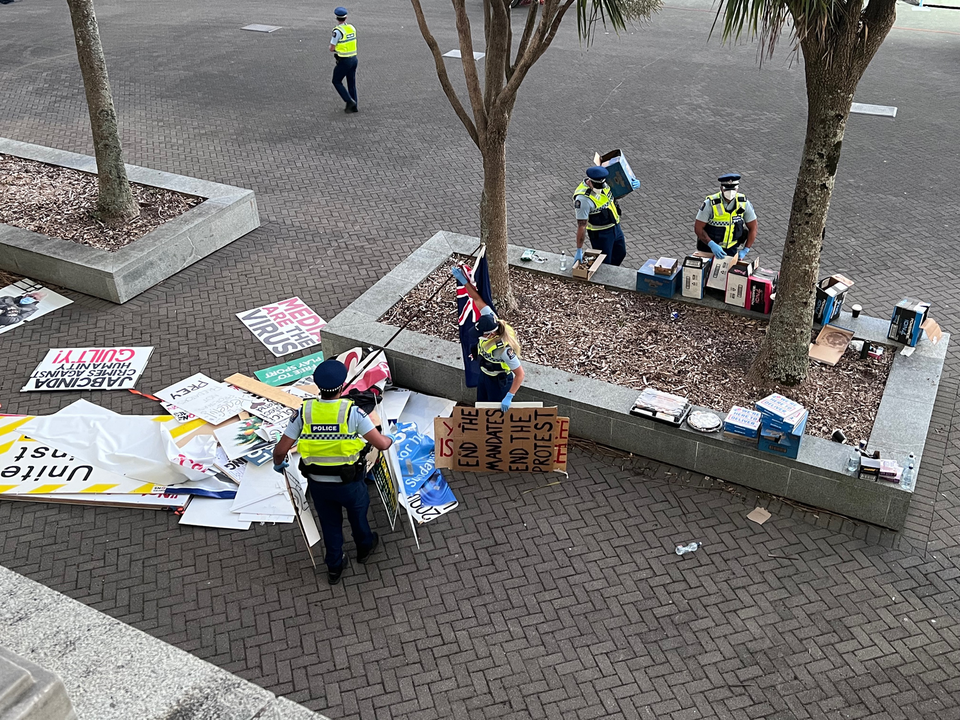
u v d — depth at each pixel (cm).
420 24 802
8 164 1314
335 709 563
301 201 1306
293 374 900
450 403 850
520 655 599
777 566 664
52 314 1020
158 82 1844
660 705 562
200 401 849
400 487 673
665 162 1416
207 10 2453
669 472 759
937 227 1187
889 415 737
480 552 686
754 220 927
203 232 1133
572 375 807
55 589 655
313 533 651
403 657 599
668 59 1944
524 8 2283
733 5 611
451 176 1385
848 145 1457
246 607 640
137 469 766
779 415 680
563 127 1569
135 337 975
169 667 544
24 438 805
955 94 1684
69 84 1839
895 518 682
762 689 571
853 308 857
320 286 1077
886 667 584
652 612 629
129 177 1247
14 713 377
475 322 762
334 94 1767
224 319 1008
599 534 698
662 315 909
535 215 1246
